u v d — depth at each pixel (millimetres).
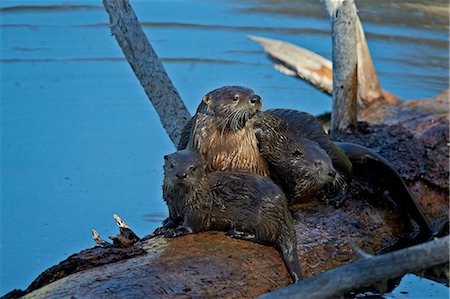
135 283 16031
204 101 19203
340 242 20000
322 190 21281
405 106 29844
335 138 25578
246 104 18750
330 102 33156
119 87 33688
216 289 16594
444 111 28938
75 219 24656
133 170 27734
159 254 17125
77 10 40500
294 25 40531
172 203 18391
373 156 22125
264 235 17922
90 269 16578
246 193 17984
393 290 20969
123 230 18812
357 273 13172
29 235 23672
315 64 33875
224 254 17406
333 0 28391
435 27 40406
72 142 29359
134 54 24766
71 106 31938
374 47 38188
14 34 37844
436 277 21656
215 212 18047
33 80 33875
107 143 29500
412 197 22219
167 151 29125
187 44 37750
